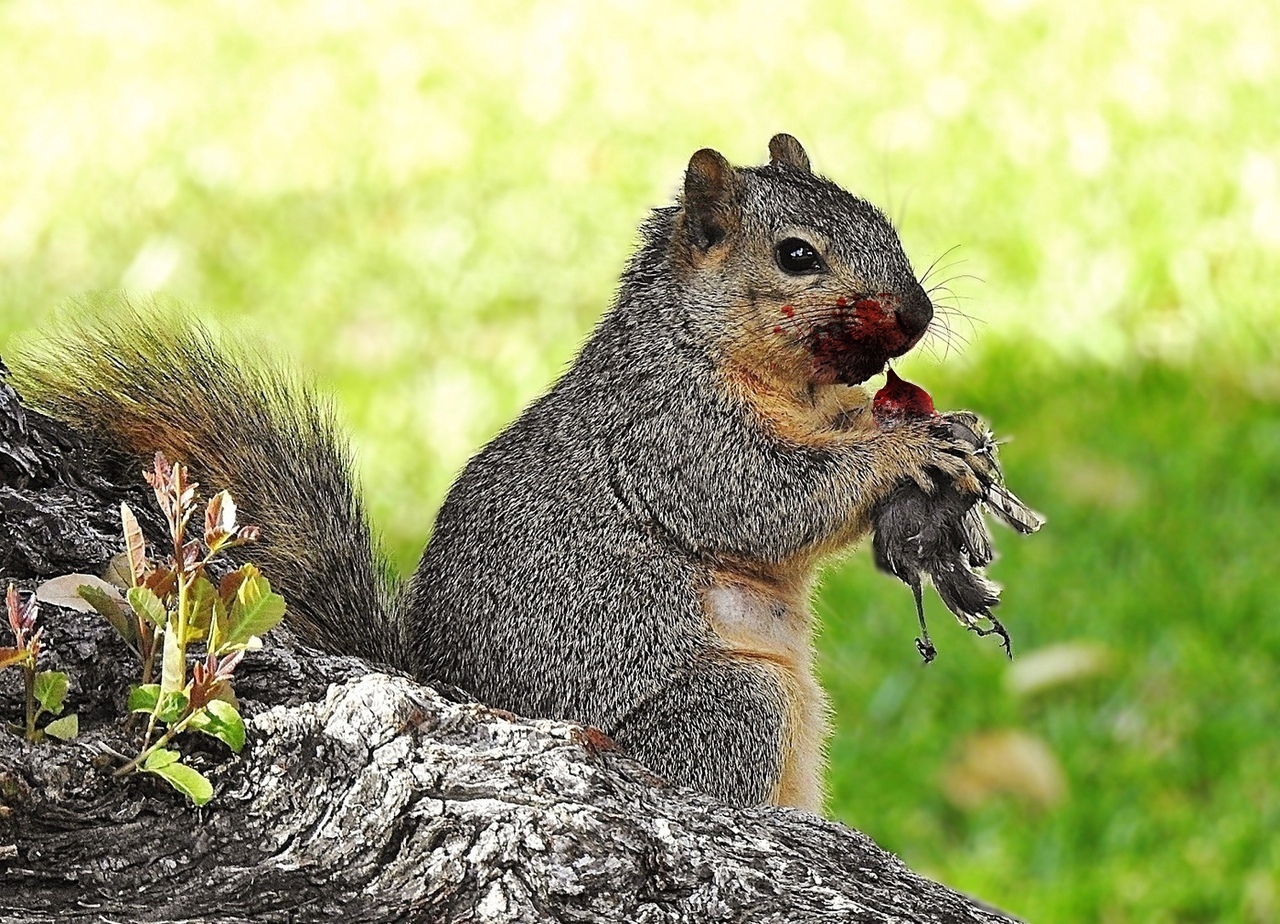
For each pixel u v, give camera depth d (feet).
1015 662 32.99
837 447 20.54
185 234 49.96
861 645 33.50
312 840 12.62
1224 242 45.29
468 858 12.50
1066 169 49.65
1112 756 31.14
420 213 50.55
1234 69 54.75
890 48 60.13
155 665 13.25
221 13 68.59
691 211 21.35
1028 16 60.95
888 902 13.48
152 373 18.17
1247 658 32.91
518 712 19.12
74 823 12.42
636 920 12.51
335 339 43.91
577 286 46.11
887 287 20.66
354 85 60.80
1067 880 28.66
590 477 20.21
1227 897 27.96
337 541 18.24
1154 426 39.11
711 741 19.36
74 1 70.38
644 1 66.54
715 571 20.59
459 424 39.91
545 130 56.34
